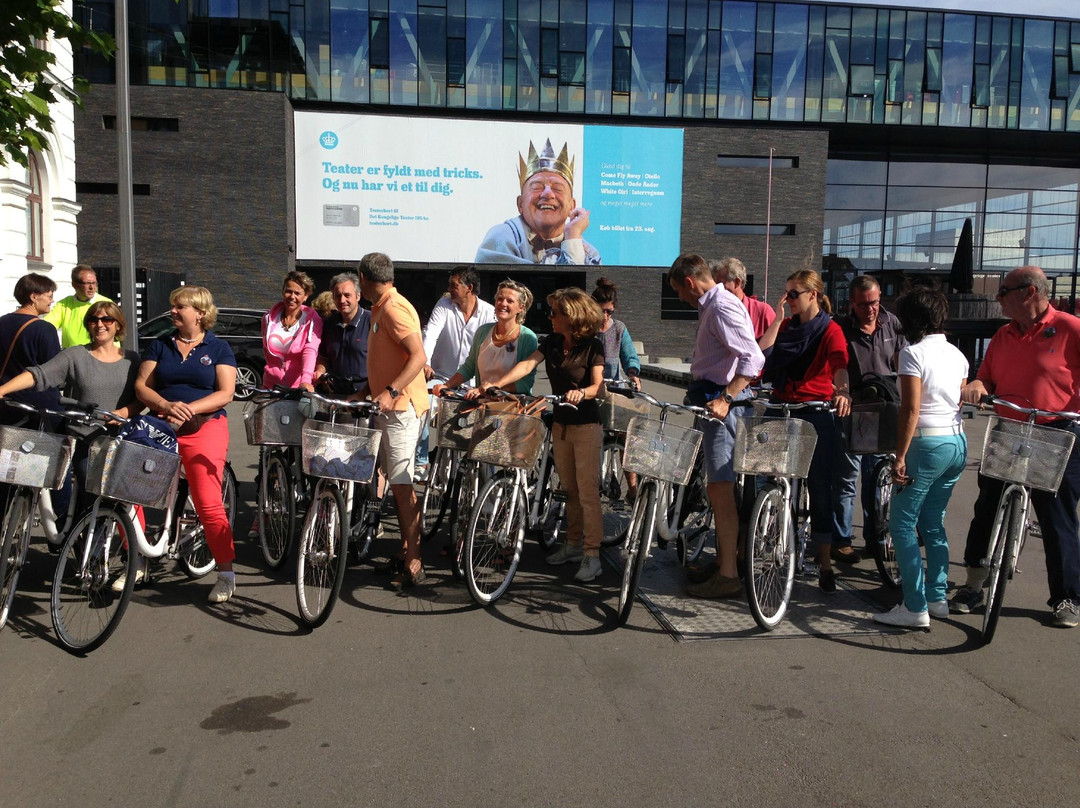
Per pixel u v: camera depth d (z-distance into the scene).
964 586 4.95
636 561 4.39
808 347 4.95
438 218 26.98
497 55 27.20
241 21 25.73
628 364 7.34
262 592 4.93
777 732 3.31
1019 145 31.77
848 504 5.66
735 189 28.53
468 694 3.61
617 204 27.91
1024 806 2.83
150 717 3.38
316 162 26.31
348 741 3.20
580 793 2.87
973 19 28.75
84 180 24.94
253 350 16.05
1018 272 4.56
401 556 5.27
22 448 3.90
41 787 2.87
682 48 27.94
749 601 4.29
